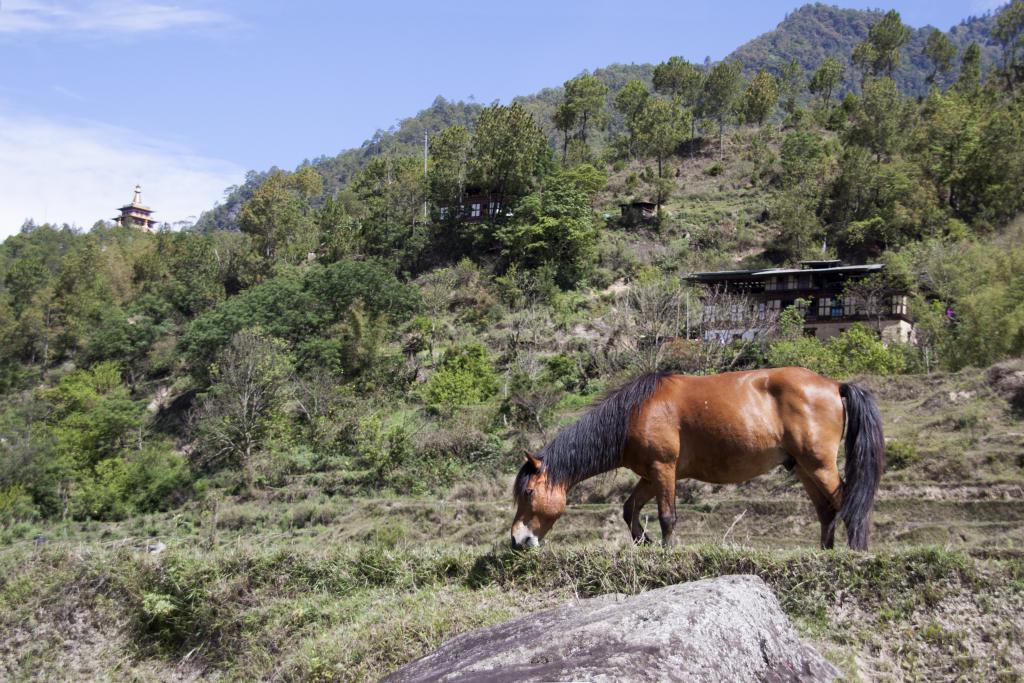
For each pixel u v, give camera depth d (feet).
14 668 33.12
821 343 138.21
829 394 28.53
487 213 250.37
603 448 29.58
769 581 25.79
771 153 306.96
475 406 143.43
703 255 229.45
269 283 211.41
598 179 263.70
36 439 151.02
